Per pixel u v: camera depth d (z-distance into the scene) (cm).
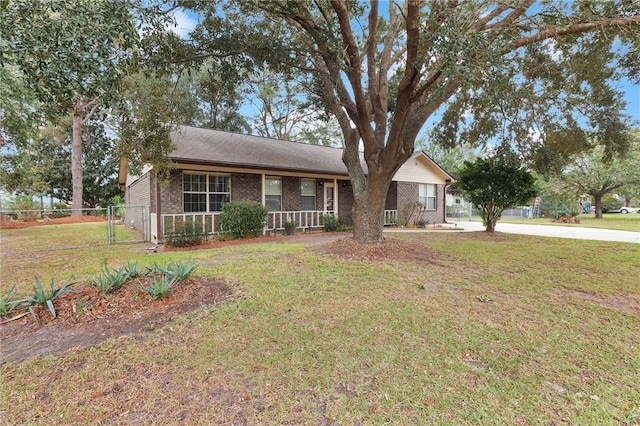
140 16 491
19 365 259
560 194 2466
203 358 269
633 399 223
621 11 528
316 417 202
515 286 476
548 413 209
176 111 733
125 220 1764
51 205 2398
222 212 1046
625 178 2095
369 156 716
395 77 928
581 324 343
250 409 209
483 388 233
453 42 428
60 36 304
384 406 213
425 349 287
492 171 1059
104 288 385
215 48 676
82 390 229
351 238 796
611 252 745
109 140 2633
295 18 618
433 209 1839
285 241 963
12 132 1419
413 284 476
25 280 511
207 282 460
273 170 1139
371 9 666
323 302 396
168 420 199
